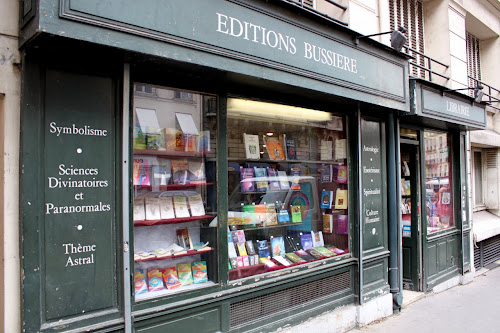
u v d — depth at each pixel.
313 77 3.66
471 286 6.63
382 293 5.04
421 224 6.00
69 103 2.58
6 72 2.42
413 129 5.95
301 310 4.12
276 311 3.90
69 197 2.57
